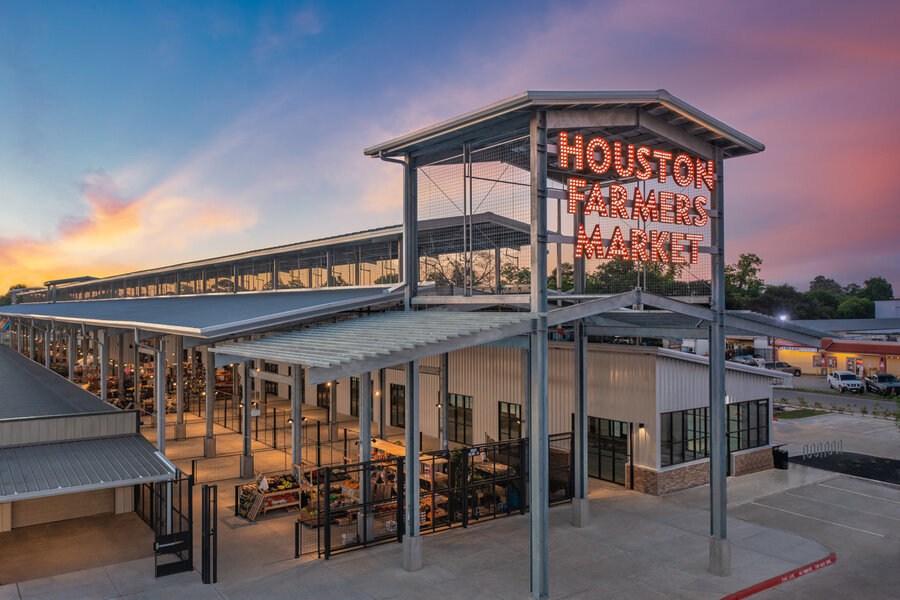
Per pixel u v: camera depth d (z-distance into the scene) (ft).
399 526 54.08
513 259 53.36
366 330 51.55
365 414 55.88
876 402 137.80
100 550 52.39
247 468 75.56
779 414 124.47
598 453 75.87
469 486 58.95
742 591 43.52
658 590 43.73
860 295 495.41
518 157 52.47
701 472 73.15
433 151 53.67
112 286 211.00
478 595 42.60
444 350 40.68
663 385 69.10
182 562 46.47
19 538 55.52
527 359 64.75
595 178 55.52
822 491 70.38
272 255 113.70
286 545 52.65
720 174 52.03
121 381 123.75
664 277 54.34
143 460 53.26
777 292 365.20
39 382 94.38
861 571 48.19
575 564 48.44
